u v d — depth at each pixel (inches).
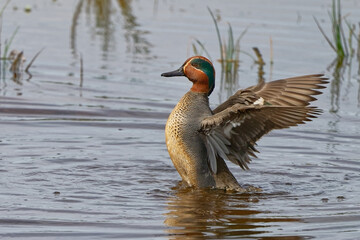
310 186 412.8
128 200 375.2
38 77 626.8
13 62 642.2
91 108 553.6
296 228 331.9
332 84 627.2
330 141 499.5
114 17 844.0
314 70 656.4
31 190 382.9
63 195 377.4
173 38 750.5
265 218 348.5
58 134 496.7
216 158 406.9
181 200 379.6
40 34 753.0
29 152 454.3
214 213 355.6
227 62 675.4
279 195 394.6
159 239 313.1
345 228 331.9
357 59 699.4
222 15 847.7
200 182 404.2
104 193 385.7
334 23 730.8
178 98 585.0
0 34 740.0
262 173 437.4
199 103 408.8
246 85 606.9
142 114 546.3
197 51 703.1
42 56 681.0
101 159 450.3
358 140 500.4
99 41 737.6
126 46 721.6
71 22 813.9
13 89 589.9
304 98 380.8
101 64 665.0
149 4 920.9
